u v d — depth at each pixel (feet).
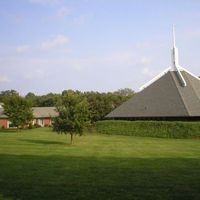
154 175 56.95
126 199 41.65
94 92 275.80
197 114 171.32
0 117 305.73
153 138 158.51
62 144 118.93
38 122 332.60
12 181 52.03
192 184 49.88
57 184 49.90
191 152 93.40
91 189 46.73
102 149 101.81
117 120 189.47
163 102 186.39
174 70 202.59
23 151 94.63
